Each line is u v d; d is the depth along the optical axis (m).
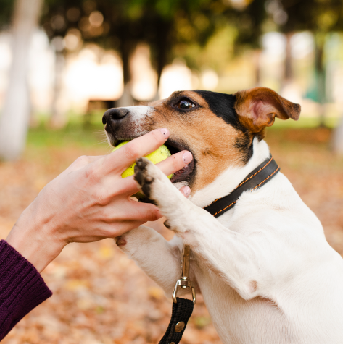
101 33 6.00
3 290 0.56
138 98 6.06
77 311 1.08
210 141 0.72
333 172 2.88
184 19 5.32
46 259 0.58
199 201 0.72
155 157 0.63
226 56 7.88
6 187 2.28
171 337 0.65
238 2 5.24
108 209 0.57
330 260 0.69
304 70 15.12
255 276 0.62
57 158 3.21
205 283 0.69
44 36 6.59
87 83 11.94
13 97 3.02
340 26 5.11
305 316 0.65
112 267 1.33
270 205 0.69
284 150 3.92
